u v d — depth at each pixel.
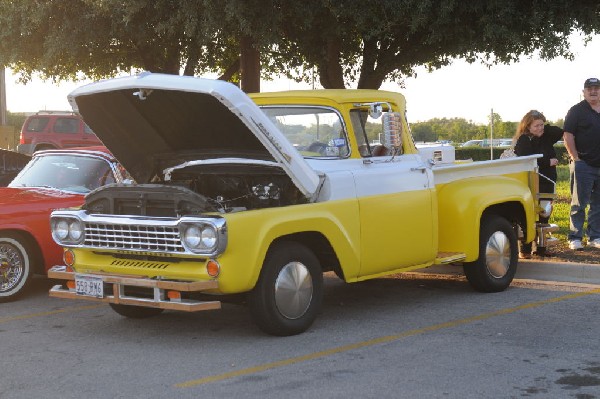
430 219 8.03
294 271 6.83
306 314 6.95
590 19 15.59
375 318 7.60
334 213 7.07
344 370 5.84
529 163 9.55
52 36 17.30
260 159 7.11
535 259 10.04
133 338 6.99
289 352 6.38
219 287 6.32
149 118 7.16
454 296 8.63
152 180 7.86
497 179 8.88
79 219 7.00
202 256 6.30
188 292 6.75
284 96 7.82
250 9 14.80
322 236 7.07
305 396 5.25
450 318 7.54
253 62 17.50
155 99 6.88
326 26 16.72
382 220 7.50
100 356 6.38
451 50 17.03
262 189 7.19
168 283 6.37
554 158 10.51
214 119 6.88
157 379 5.70
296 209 6.77
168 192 6.58
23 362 6.22
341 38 18.23
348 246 7.17
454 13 15.42
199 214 6.39
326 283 9.60
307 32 17.50
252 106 6.51
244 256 6.37
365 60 18.12
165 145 7.49
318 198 7.11
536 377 5.60
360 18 14.98
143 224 6.54
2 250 8.70
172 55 19.86
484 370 5.79
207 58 22.12
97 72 20.45
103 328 7.41
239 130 6.88
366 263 7.38
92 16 16.55
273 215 6.58
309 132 7.69
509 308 7.94
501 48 16.22
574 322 7.30
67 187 9.45
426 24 15.72
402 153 8.06
